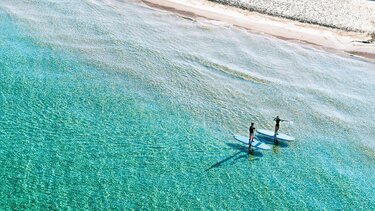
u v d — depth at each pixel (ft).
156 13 224.74
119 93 145.28
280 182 111.75
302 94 160.35
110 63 164.55
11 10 199.93
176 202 100.89
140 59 171.22
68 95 139.95
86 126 125.59
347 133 138.21
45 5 213.05
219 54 185.98
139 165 112.06
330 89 168.55
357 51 214.90
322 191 110.22
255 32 217.97
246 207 101.91
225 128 132.98
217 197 104.06
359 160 124.88
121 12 219.61
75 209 95.04
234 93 154.71
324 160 122.83
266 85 163.43
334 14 256.93
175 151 119.24
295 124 139.44
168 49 183.62
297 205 104.37
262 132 129.90
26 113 127.85
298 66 186.39
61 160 110.22
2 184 99.40
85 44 177.58
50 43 173.58
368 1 288.10
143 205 98.68
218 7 245.86
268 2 261.44
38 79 146.72
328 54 205.87
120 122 129.49
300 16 248.32
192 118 136.26
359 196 110.01
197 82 159.12
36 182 101.55
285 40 214.07
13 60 156.46
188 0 249.75
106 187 102.99
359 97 165.48
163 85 154.10
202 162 116.06
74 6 217.97
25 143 114.83
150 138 123.65
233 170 114.11
